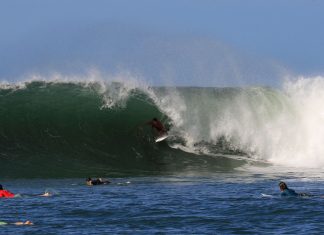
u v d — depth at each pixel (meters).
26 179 109.69
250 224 66.38
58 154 124.06
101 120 131.88
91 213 72.81
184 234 62.00
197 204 78.69
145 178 111.25
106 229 64.25
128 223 67.25
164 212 73.19
